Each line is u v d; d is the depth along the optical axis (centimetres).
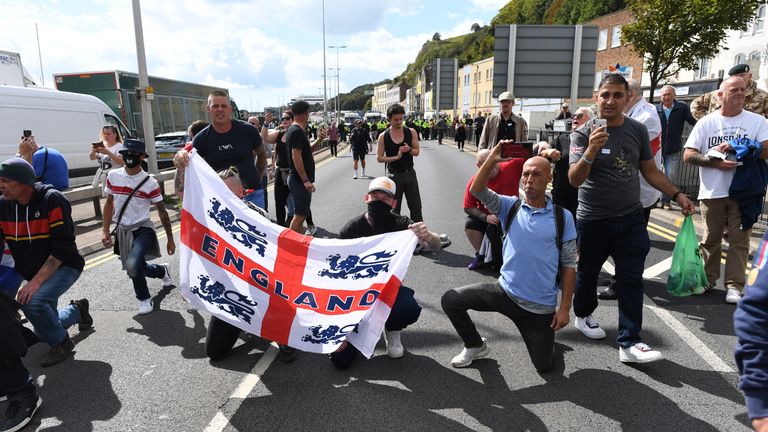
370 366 366
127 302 503
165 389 339
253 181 500
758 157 437
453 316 351
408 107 11662
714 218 470
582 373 347
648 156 363
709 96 659
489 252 565
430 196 1158
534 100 4075
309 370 362
